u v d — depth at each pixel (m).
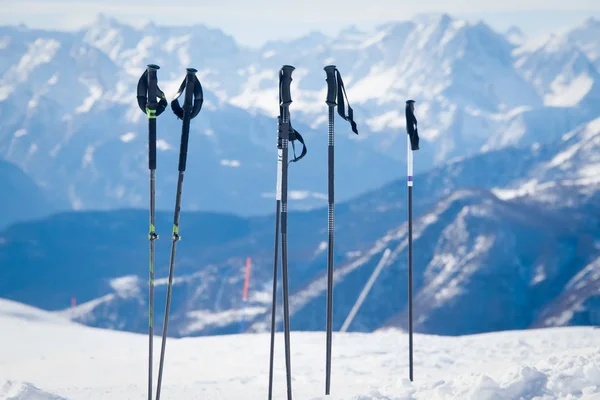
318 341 15.28
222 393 8.38
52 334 22.61
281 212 6.46
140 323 169.12
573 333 15.31
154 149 5.85
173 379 10.58
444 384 6.46
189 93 5.79
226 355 13.50
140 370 12.01
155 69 5.82
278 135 6.38
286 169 6.36
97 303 182.50
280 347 14.39
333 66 6.68
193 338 17.47
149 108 5.80
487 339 14.79
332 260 7.06
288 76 6.28
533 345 13.70
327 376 7.13
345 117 6.68
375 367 10.96
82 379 11.12
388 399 6.36
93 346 20.28
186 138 5.82
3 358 17.00
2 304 30.48
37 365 13.00
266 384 9.25
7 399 6.27
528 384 5.57
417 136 7.65
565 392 5.44
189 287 168.38
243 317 147.75
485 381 5.53
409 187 7.85
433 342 14.51
